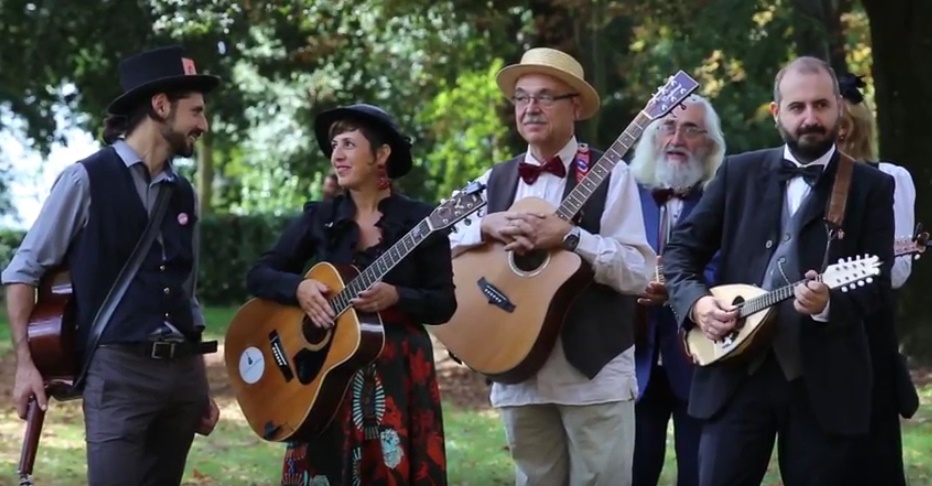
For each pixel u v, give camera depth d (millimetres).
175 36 14703
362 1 15797
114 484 4477
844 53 13820
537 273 4898
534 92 5008
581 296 4941
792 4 12367
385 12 16125
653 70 16531
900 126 12461
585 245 4820
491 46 16656
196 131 4625
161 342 4527
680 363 5418
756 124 16688
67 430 9914
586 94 5012
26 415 4504
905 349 12555
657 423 5570
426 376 4762
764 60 12453
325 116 4801
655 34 15000
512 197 5137
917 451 8477
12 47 13969
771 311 4293
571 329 4922
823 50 12609
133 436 4504
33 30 13703
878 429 4473
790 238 4355
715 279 4605
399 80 23156
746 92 16016
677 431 5512
